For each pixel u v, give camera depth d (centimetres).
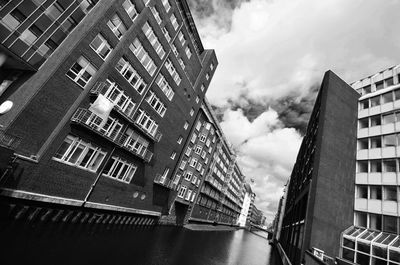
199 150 4341
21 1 1301
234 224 9812
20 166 1332
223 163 6594
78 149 1708
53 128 1524
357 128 2548
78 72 1630
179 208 3769
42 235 1232
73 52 1546
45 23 1442
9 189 1286
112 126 1998
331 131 2339
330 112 2400
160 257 1524
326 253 1928
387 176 2081
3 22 1245
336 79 2594
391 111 2294
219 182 6412
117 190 2180
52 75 1445
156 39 2344
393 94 2350
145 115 2431
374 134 2344
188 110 3297
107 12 1728
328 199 2094
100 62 1777
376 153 2250
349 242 1970
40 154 1439
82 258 1085
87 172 1811
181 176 3759
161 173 2878
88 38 1630
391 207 1952
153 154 2658
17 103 1377
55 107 1512
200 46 3538
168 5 2522
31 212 1390
